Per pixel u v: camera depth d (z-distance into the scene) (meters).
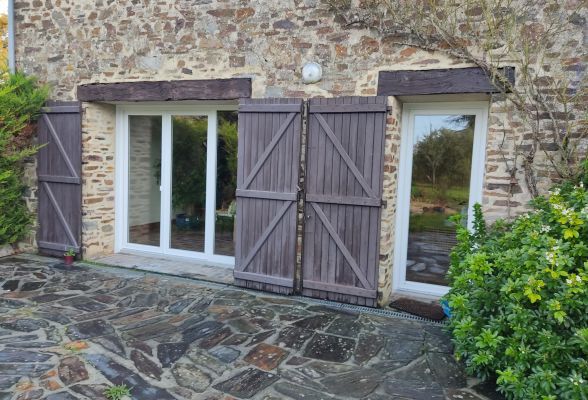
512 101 3.66
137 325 3.61
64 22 5.59
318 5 4.31
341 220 4.25
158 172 5.88
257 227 4.61
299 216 4.48
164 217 5.86
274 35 4.52
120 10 5.25
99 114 5.75
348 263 4.24
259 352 3.18
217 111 5.43
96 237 5.83
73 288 4.54
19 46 5.90
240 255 4.71
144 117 5.88
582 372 2.29
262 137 4.54
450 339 3.46
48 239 5.89
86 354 3.08
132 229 6.13
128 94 5.26
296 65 4.45
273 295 4.49
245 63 4.67
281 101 4.44
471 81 3.78
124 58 5.27
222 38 4.76
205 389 2.68
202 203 5.64
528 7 3.63
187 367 2.94
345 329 3.63
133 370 2.89
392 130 4.12
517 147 3.72
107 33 5.35
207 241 5.62
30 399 2.51
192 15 4.89
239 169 4.68
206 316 3.85
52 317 3.73
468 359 2.89
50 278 4.86
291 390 2.68
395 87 4.04
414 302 4.28
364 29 4.16
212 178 5.52
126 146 5.99
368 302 4.20
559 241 2.50
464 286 2.92
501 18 3.69
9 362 2.93
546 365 2.35
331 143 4.25
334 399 2.60
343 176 4.22
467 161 4.35
